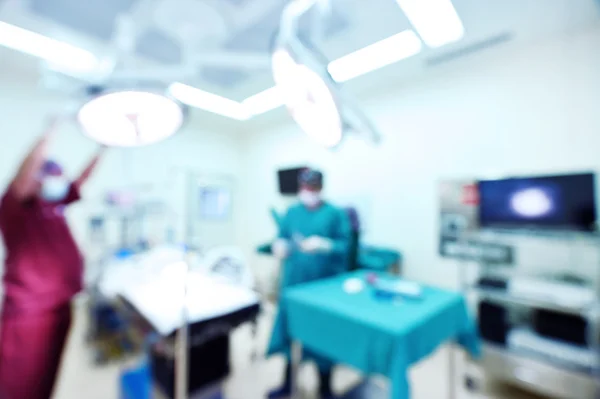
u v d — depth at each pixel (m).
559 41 2.09
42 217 1.42
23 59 2.38
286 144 3.80
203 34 1.74
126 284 1.13
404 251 2.80
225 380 1.19
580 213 1.68
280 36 0.75
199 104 3.27
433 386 1.82
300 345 1.41
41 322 1.34
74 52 2.15
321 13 0.85
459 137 2.51
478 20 1.91
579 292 1.55
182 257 1.01
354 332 1.05
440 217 2.47
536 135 2.16
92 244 2.31
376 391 1.71
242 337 1.52
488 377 1.88
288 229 1.90
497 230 1.99
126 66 1.67
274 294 1.53
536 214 1.83
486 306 1.79
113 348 1.89
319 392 1.68
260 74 2.52
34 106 2.68
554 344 1.56
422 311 1.13
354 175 3.17
